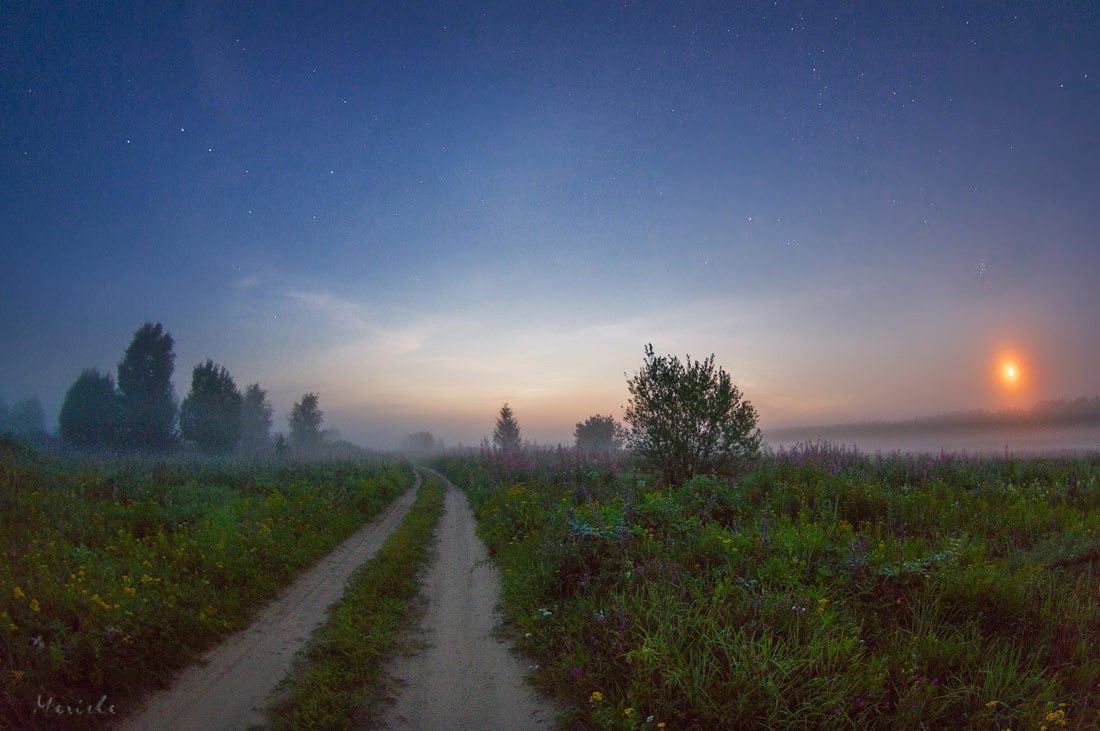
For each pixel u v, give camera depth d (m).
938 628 5.41
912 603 5.85
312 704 4.99
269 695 5.39
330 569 10.36
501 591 8.69
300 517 13.21
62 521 10.07
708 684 4.53
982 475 13.65
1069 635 5.15
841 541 7.68
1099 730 4.00
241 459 29.83
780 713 4.25
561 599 7.23
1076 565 7.01
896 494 11.01
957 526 9.13
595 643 5.67
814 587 6.22
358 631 6.88
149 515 10.89
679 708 4.49
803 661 4.60
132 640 5.73
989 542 8.27
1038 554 7.38
